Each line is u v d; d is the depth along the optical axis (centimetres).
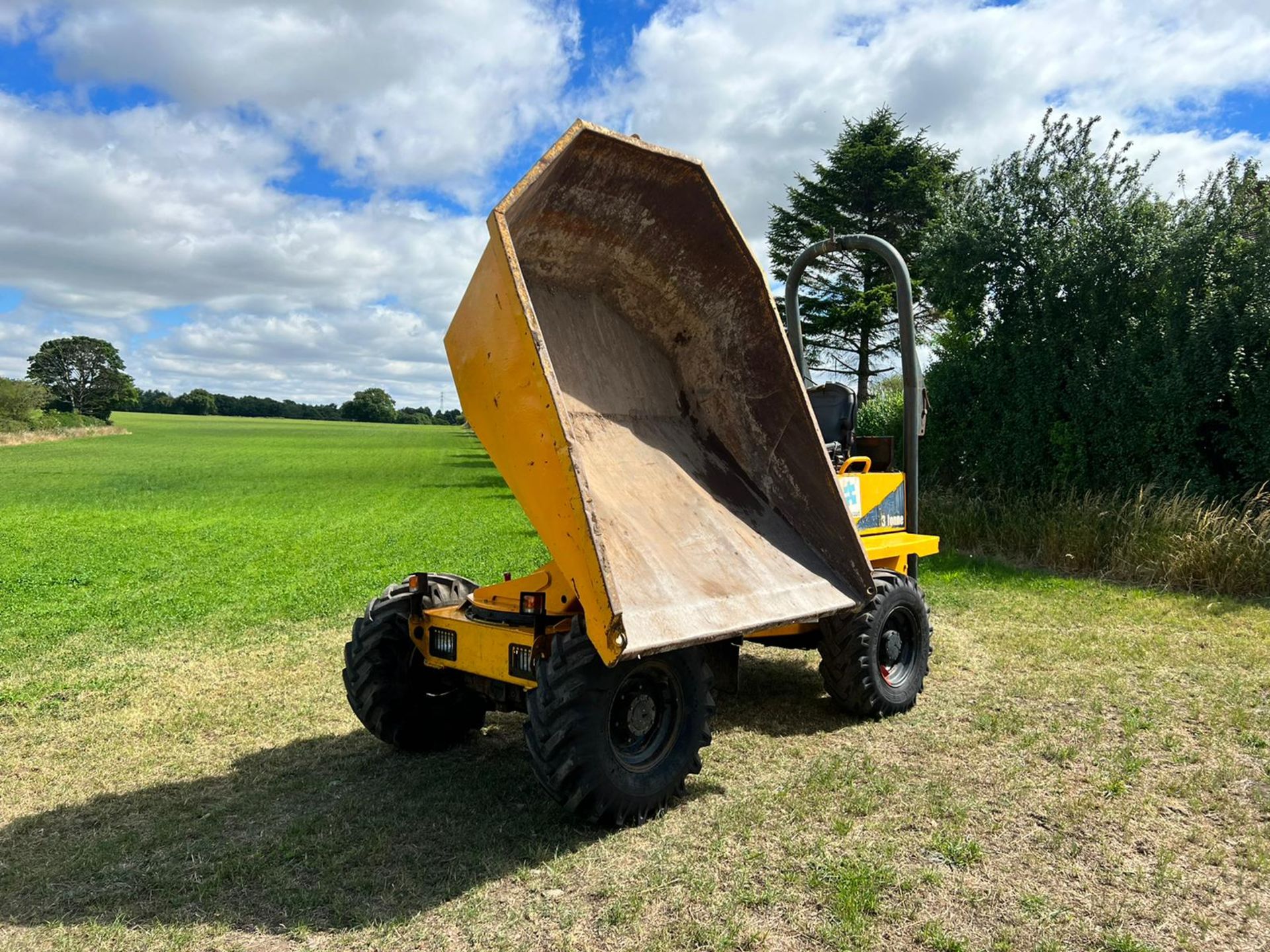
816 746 512
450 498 2550
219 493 2720
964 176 1489
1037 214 1372
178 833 394
